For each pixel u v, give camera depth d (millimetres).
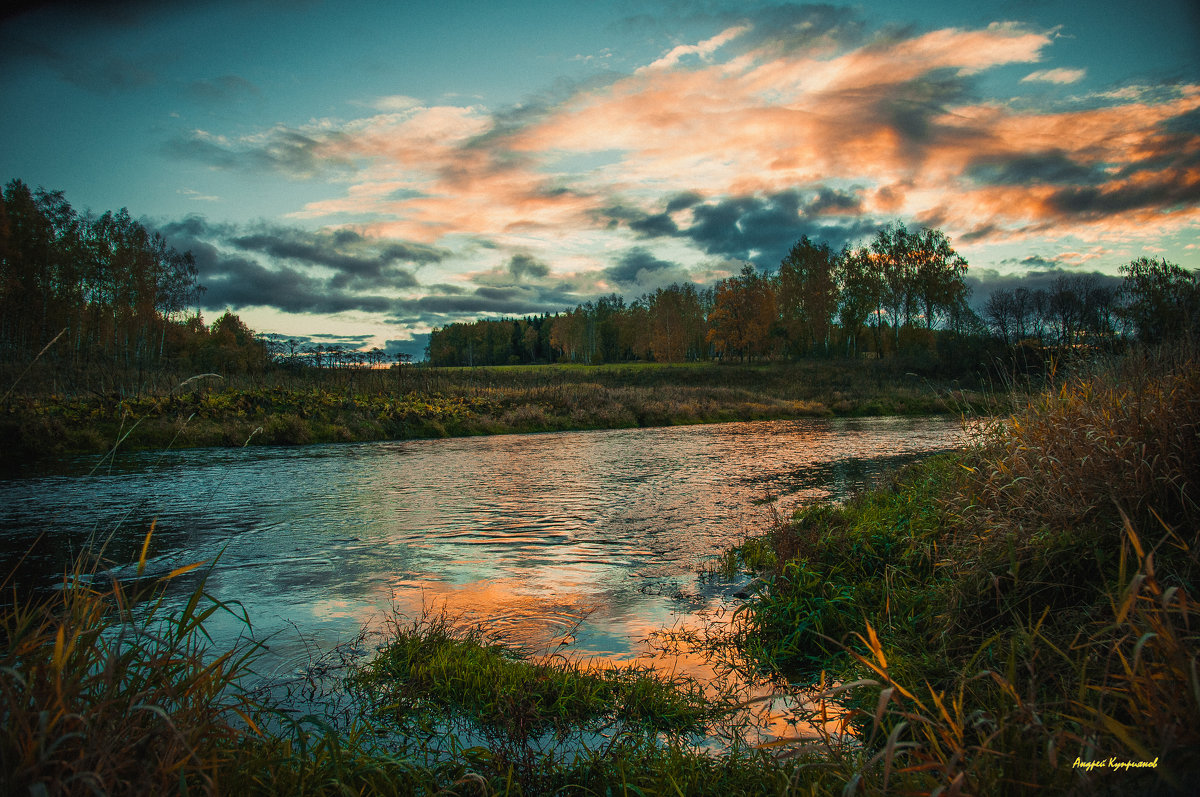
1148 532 3490
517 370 66625
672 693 4039
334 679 4336
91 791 1847
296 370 33781
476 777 2740
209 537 8750
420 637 4891
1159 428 3803
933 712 3135
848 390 49438
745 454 19062
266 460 17500
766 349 79875
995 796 2029
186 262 52219
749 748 3223
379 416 25484
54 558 7379
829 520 7449
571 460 17922
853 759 2904
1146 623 2381
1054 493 4078
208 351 35969
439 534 9023
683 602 6062
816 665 4598
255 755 2447
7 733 1806
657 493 12375
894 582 5215
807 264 75125
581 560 7633
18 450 16969
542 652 4855
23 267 44188
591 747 3479
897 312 70750
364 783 2684
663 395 40812
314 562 7527
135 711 2135
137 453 18234
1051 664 3043
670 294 92625
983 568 4031
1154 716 2016
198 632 5141
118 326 50500
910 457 17750
